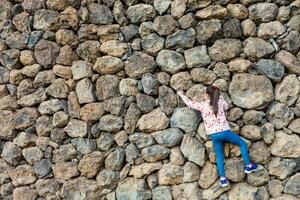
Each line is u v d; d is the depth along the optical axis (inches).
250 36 221.3
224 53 219.5
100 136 227.1
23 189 232.2
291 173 212.4
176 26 224.4
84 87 227.8
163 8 225.9
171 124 220.4
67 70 231.3
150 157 220.2
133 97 225.3
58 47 234.1
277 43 220.1
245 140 214.5
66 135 230.4
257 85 216.1
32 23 237.9
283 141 212.5
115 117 224.8
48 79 232.7
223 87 218.1
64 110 230.2
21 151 235.0
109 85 227.0
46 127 231.3
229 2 223.1
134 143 223.5
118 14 229.3
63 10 235.6
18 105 236.5
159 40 225.3
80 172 227.3
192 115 218.5
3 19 241.3
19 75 236.1
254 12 221.3
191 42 222.4
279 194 212.8
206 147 216.7
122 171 223.6
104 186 224.5
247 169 207.6
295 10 220.7
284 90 215.6
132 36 228.7
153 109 223.3
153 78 223.6
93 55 229.9
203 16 221.3
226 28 221.6
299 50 219.6
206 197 215.5
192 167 217.0
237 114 216.1
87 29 230.8
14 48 238.5
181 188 217.8
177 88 220.7
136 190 220.2
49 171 230.2
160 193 219.1
